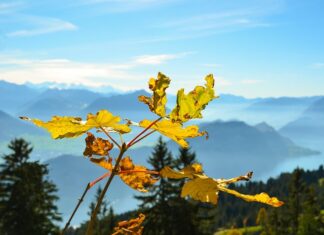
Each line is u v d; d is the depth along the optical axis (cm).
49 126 153
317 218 5603
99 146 172
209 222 3741
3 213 3459
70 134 156
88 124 155
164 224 3569
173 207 3622
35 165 3653
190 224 3603
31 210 3516
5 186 3544
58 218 3659
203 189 135
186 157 3781
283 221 5397
